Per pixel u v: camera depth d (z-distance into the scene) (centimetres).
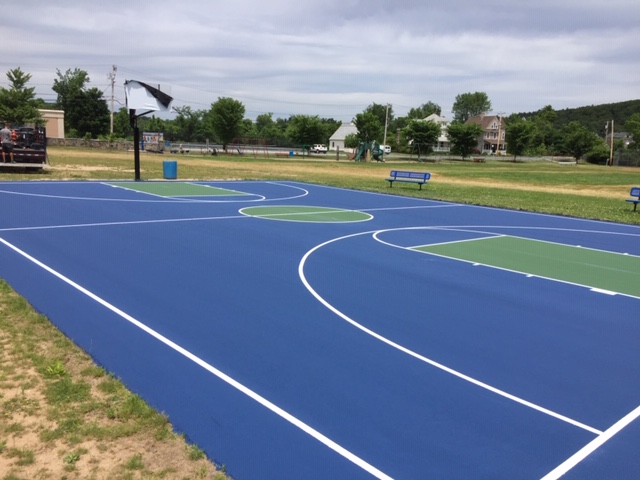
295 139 9612
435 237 1534
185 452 449
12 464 423
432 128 8794
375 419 513
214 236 1370
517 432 502
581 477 437
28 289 861
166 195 2180
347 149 9775
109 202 1891
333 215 1862
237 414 511
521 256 1321
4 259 1038
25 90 5994
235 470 428
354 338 718
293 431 486
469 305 896
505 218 2039
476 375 623
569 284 1066
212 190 2461
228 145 8556
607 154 10344
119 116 9619
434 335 747
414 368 633
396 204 2297
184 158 5791
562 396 581
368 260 1188
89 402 518
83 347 650
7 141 2712
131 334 698
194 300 848
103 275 963
